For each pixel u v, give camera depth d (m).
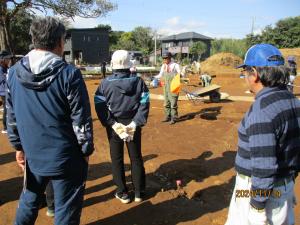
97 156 6.52
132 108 4.40
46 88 2.79
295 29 52.75
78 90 2.85
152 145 7.25
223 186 5.28
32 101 2.84
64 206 3.09
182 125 9.13
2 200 4.72
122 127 4.33
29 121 2.89
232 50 60.41
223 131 8.46
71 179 3.07
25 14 30.67
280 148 2.41
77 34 64.81
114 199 4.80
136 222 4.25
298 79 24.61
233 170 5.89
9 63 7.86
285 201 2.55
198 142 7.49
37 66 2.76
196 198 4.96
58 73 2.79
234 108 11.76
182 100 13.84
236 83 22.56
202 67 35.88
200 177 5.61
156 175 5.70
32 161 3.00
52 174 2.98
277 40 54.12
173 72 9.24
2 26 27.53
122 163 4.62
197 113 10.90
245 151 2.57
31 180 3.12
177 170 5.85
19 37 47.41
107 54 67.81
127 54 4.34
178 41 81.25
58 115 2.87
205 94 13.12
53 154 2.94
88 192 5.00
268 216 2.56
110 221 4.26
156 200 4.80
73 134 2.98
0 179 5.43
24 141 2.98
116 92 4.33
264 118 2.33
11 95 3.00
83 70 37.75
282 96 2.40
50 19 2.87
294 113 2.41
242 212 2.66
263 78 2.46
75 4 26.02
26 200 3.20
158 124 9.23
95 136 7.85
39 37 2.81
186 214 4.45
